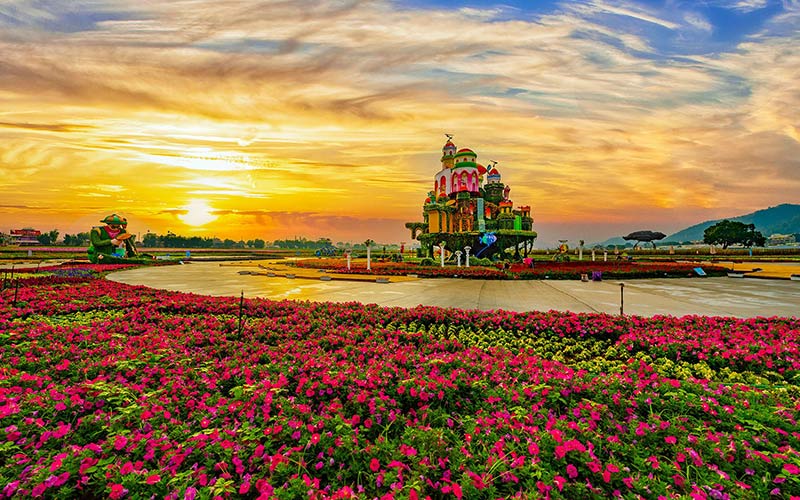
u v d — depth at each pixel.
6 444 2.48
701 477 2.39
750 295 12.82
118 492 2.12
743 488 2.24
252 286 15.42
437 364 4.32
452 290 14.05
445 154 37.34
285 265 28.38
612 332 6.35
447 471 2.37
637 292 13.51
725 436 2.74
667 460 2.61
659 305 10.67
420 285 15.82
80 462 2.32
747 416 3.10
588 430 2.82
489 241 30.36
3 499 2.09
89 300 8.95
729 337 5.84
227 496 2.20
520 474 2.34
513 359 4.77
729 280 18.19
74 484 2.26
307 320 7.09
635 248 73.06
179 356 4.74
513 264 26.06
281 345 5.48
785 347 5.14
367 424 3.04
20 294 9.12
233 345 5.37
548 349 5.94
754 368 4.79
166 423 3.00
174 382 3.80
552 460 2.48
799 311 9.71
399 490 2.18
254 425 3.02
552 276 18.64
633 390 3.59
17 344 4.94
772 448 2.65
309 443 2.59
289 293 13.24
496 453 2.56
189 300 9.17
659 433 2.83
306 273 21.39
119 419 2.93
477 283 16.61
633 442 2.78
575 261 31.88
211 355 5.03
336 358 4.88
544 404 3.43
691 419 3.09
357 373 3.95
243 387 3.67
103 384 3.51
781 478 2.28
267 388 3.57
